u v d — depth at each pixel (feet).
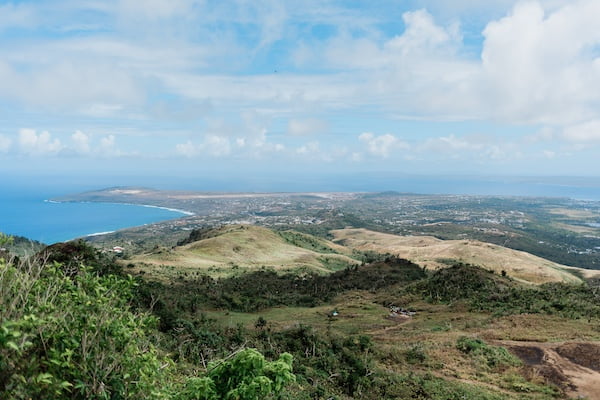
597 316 126.93
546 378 80.79
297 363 76.84
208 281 226.99
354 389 69.72
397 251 526.57
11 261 16.08
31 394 12.96
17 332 12.21
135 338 17.61
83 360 14.74
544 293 160.45
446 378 81.97
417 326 141.49
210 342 73.56
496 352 95.04
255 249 393.91
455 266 209.77
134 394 15.78
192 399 17.40
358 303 193.98
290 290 240.12
